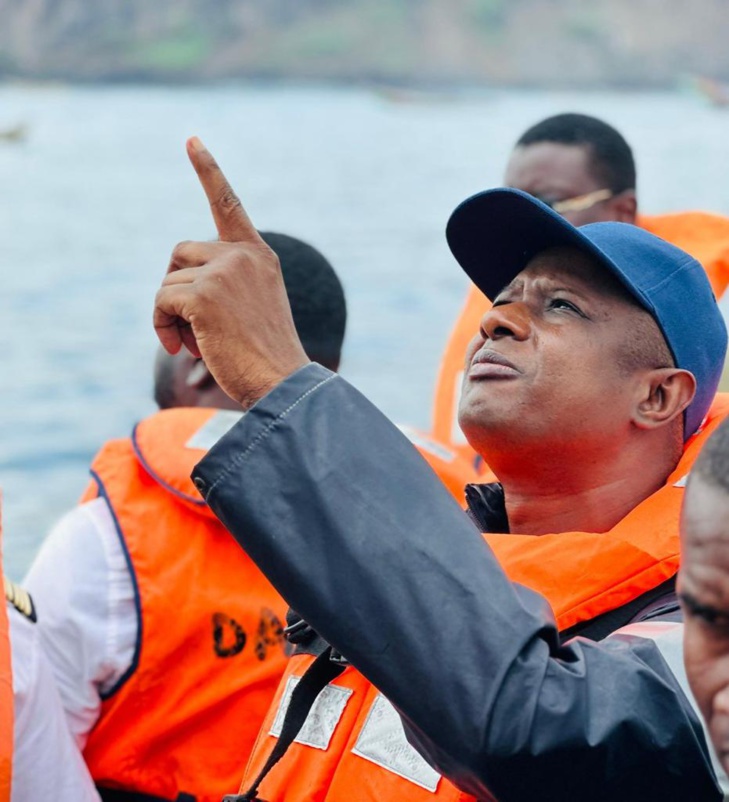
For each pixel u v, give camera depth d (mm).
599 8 136750
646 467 2256
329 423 1910
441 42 137500
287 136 65438
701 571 1581
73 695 3000
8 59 132000
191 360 3416
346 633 1829
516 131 73438
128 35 136000
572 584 2072
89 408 11883
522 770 1776
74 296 18938
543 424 2203
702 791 1838
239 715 2975
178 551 3023
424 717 1800
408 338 15664
